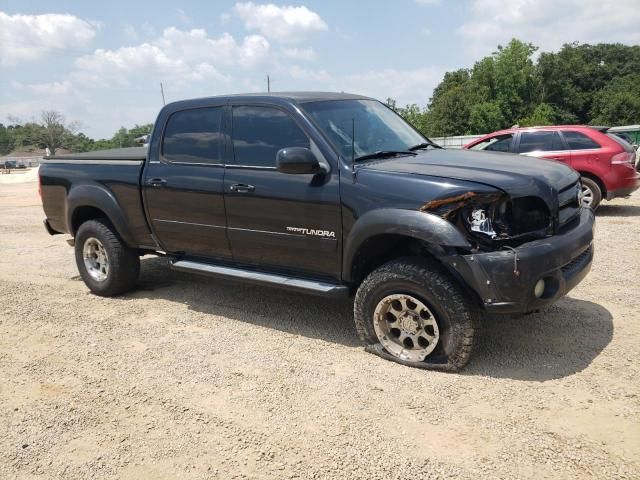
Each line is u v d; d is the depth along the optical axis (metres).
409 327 4.06
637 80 63.91
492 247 3.71
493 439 3.15
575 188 4.33
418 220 3.77
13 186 27.33
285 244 4.60
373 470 2.95
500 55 56.50
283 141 4.58
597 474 2.82
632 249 7.06
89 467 3.13
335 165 4.26
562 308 5.04
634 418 3.28
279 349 4.54
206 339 4.84
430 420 3.38
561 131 9.82
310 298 5.81
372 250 4.24
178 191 5.20
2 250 9.20
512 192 3.73
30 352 4.76
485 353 4.20
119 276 6.02
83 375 4.26
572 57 66.81
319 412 3.54
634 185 9.37
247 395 3.81
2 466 3.19
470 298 3.88
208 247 5.20
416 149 4.94
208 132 5.05
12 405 3.87
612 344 4.25
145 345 4.78
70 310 5.80
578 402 3.48
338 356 4.34
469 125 58.03
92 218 6.41
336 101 4.94
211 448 3.24
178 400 3.81
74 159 6.21
